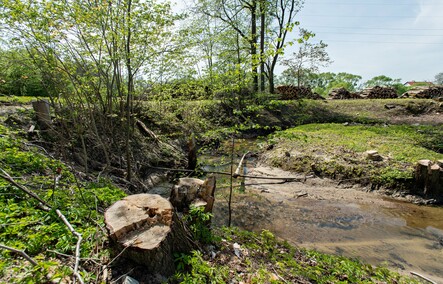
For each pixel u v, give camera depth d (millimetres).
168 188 7328
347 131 11781
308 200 6656
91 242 2555
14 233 2457
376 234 5129
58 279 2057
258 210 6086
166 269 2430
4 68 5809
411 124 13891
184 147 10398
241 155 10383
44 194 3445
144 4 5238
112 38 5430
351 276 3215
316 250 4543
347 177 7539
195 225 3229
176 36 5934
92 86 6453
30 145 5566
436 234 5121
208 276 2531
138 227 2510
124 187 6164
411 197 6578
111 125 7379
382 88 21344
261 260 3232
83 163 6438
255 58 4574
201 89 9977
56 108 6586
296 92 19578
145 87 7531
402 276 3633
